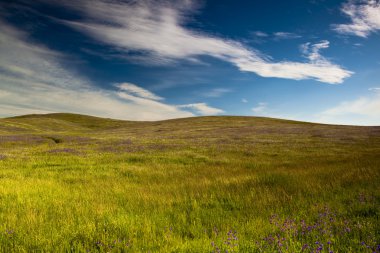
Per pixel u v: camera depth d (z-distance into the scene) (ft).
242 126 247.50
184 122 339.98
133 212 25.16
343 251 15.72
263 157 81.66
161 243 17.53
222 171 54.19
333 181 35.99
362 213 22.24
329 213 21.97
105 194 33.73
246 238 17.99
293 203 26.45
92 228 20.01
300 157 80.38
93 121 499.92
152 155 83.15
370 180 34.17
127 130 270.05
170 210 25.59
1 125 270.67
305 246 15.84
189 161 72.84
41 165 65.00
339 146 106.63
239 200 28.81
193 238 18.79
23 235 19.12
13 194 32.78
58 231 19.81
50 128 341.00
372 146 104.58
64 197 31.83
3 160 72.13
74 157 79.05
